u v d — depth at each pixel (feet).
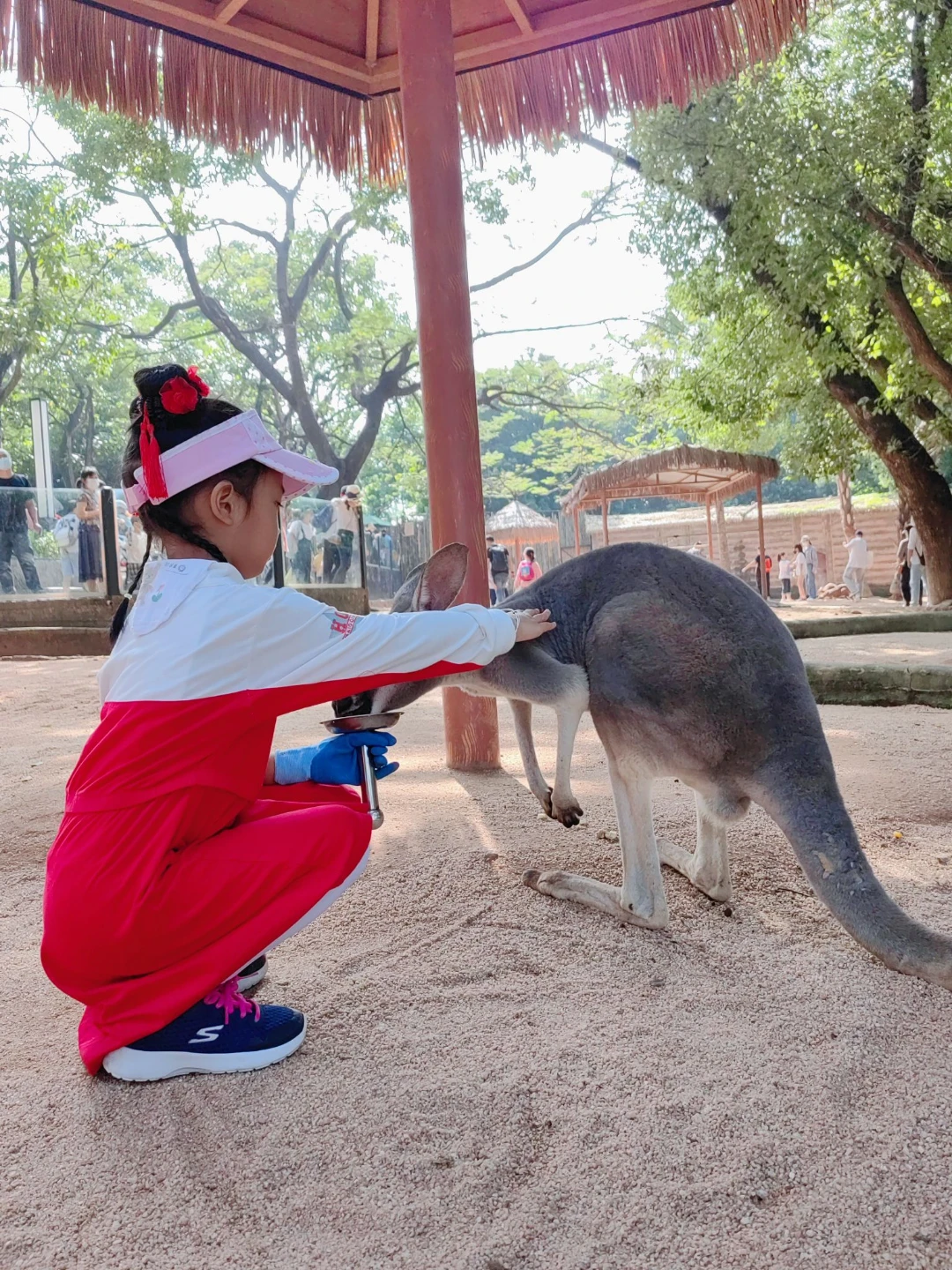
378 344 86.17
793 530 105.70
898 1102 6.25
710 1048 6.98
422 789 14.79
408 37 15.25
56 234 68.80
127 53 17.15
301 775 8.00
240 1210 5.39
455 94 15.46
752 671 8.19
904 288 49.37
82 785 6.60
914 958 7.25
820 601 81.25
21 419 99.50
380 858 11.57
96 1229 5.26
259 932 6.63
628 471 62.69
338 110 19.56
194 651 6.35
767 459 63.72
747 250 45.60
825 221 42.14
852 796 13.67
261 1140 6.02
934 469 54.75
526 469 142.41
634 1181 5.49
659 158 44.42
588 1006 7.75
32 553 43.78
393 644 6.85
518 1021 7.52
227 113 18.52
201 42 17.57
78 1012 8.14
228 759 6.59
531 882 10.49
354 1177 5.63
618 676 8.62
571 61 18.71
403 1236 5.13
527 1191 5.45
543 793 11.25
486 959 8.73
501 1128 6.06
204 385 6.75
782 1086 6.44
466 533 15.31
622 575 9.15
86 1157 5.92
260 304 92.22
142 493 6.63
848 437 59.57
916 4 40.65
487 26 18.43
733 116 42.50
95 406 109.60
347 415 105.91
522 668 9.16
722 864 9.87
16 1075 7.04
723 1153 5.72
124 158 66.54
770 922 9.50
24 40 16.35
